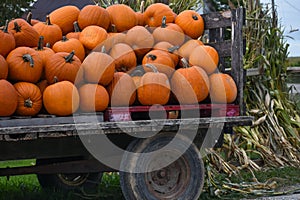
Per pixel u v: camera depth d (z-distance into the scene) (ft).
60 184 24.07
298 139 33.37
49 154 18.48
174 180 20.02
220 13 22.67
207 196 23.67
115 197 22.91
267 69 33.37
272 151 32.48
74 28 21.24
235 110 21.49
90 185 24.49
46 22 20.66
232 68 21.99
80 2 29.76
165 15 22.75
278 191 25.30
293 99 35.55
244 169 29.89
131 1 29.22
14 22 19.35
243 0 33.81
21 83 17.99
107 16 21.49
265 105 33.04
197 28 22.71
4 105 16.92
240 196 24.13
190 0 29.22
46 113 18.43
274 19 34.19
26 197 22.79
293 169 30.40
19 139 16.56
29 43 19.43
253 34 33.42
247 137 31.78
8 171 19.88
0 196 22.72
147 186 19.49
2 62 17.57
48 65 18.57
